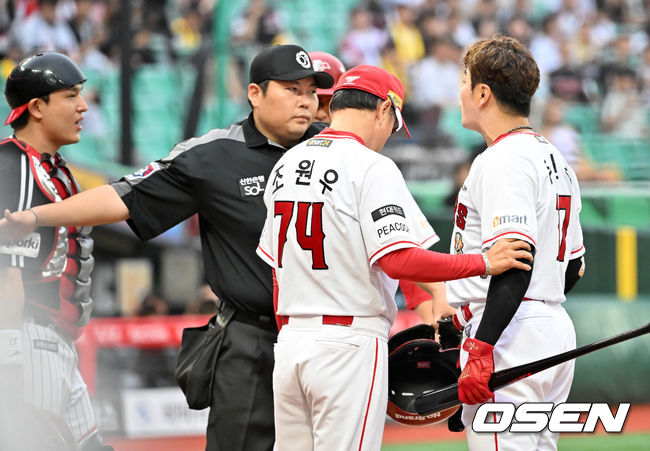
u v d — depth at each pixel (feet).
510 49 33.37
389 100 33.58
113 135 114.11
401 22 128.67
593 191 110.22
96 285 102.17
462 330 35.47
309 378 32.17
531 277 32.01
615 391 93.25
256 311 37.76
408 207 32.32
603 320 94.63
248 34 118.62
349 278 32.14
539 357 32.42
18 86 38.14
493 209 31.68
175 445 75.51
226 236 38.17
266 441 37.88
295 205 32.55
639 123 124.98
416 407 35.55
